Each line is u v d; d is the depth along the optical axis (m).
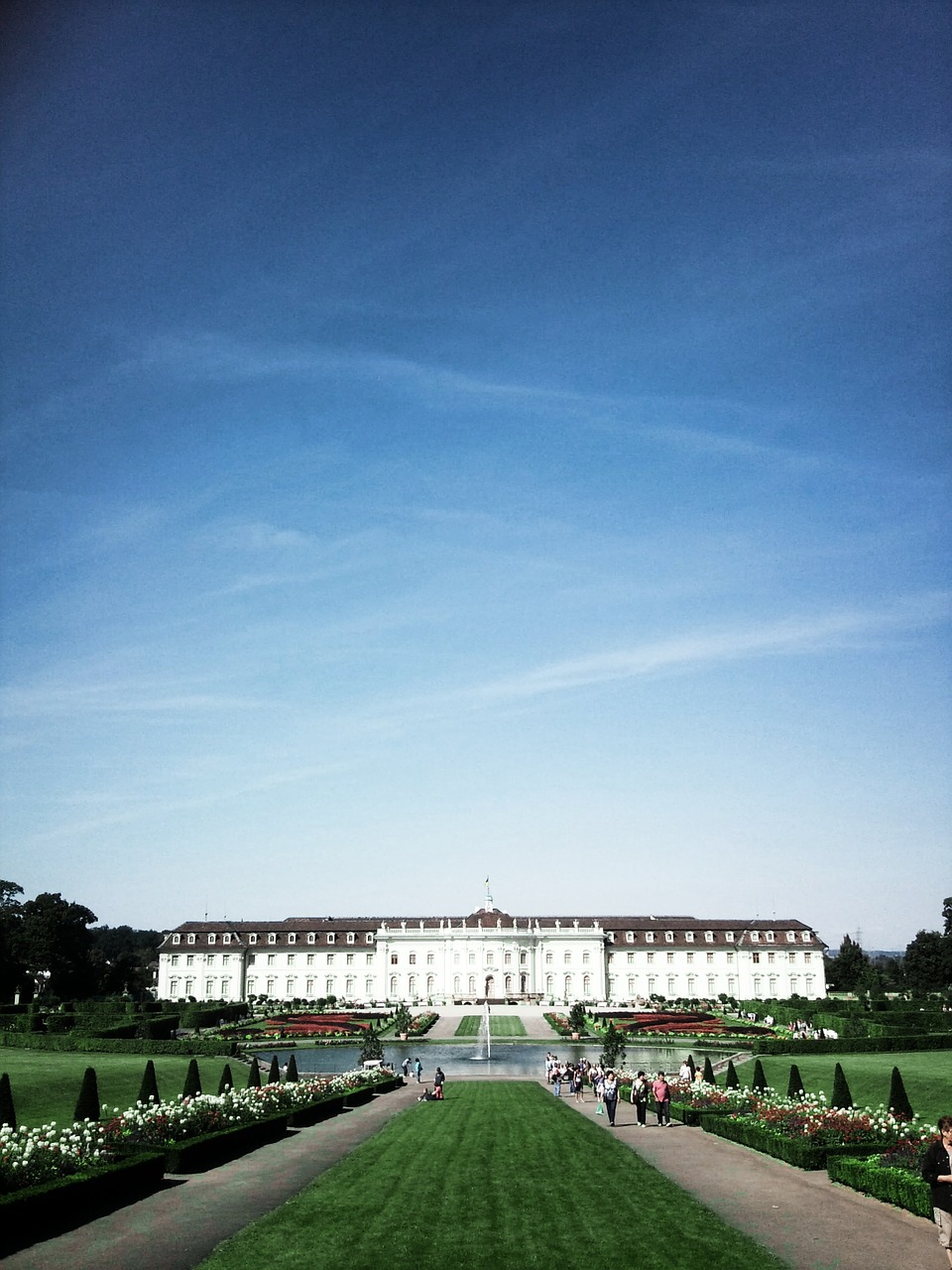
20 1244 27.89
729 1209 31.66
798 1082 53.00
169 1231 29.19
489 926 196.62
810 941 194.62
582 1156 41.53
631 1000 190.88
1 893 181.00
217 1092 68.62
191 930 195.50
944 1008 145.00
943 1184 23.34
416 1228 28.89
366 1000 190.25
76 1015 117.00
